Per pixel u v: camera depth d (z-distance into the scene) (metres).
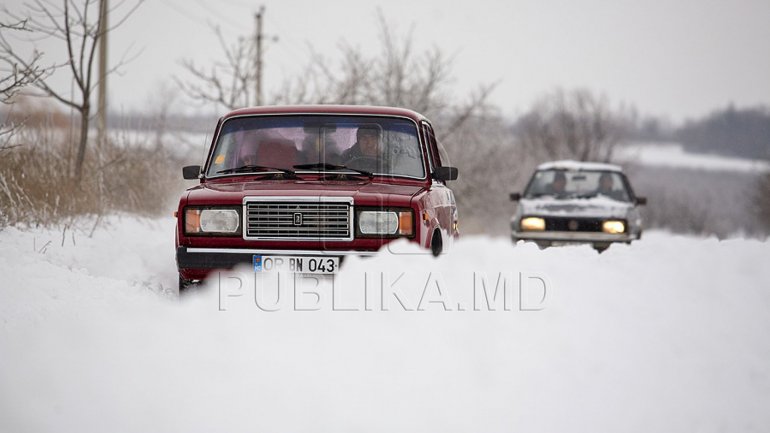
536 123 113.31
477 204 62.47
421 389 11.64
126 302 17.56
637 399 12.01
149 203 36.28
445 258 16.39
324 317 13.79
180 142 42.19
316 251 17.64
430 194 19.17
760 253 17.77
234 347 12.70
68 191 29.08
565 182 38.81
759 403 12.25
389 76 54.84
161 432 10.46
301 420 10.75
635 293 15.80
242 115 20.72
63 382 11.62
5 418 10.76
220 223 17.95
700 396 12.27
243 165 20.14
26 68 25.86
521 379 12.13
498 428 10.92
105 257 23.22
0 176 26.08
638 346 13.54
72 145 32.69
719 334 14.23
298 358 12.37
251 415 10.83
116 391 11.38
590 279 16.41
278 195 17.80
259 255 17.73
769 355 13.80
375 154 20.05
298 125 20.38
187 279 18.47
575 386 12.15
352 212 17.70
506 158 80.12
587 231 35.47
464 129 61.06
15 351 12.67
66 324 13.87
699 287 16.30
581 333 13.73
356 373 11.95
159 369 12.00
